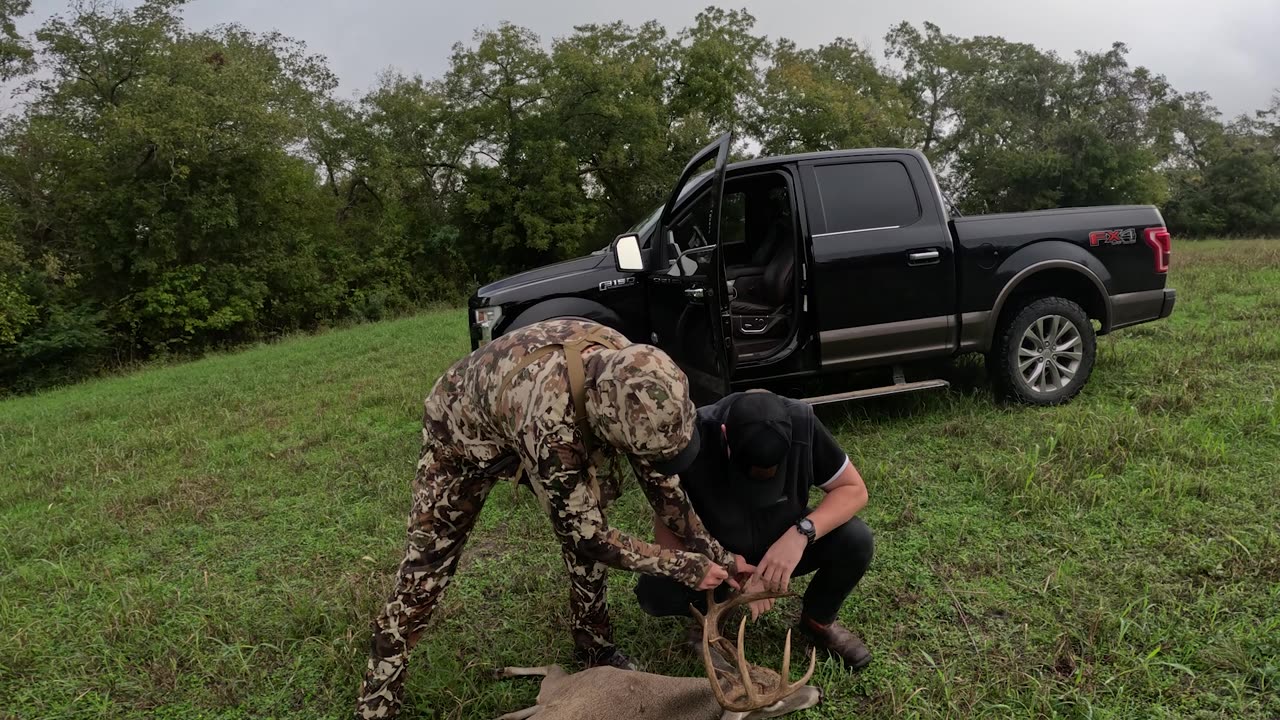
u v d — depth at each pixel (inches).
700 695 86.5
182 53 747.4
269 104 842.2
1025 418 196.9
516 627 123.0
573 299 204.1
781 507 98.8
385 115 983.0
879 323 196.4
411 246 964.6
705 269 183.6
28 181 756.6
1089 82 1256.2
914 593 122.7
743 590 97.7
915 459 177.6
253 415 291.6
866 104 1279.5
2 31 746.8
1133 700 94.0
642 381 73.7
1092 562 126.0
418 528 92.4
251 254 791.1
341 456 223.3
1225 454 158.9
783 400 99.4
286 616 133.1
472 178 992.9
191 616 136.3
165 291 719.1
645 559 83.7
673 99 1069.1
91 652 126.9
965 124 1355.8
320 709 108.4
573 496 79.5
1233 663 97.7
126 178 725.9
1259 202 1326.3
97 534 178.7
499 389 81.3
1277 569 117.0
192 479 214.5
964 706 96.0
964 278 199.6
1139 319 212.7
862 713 97.3
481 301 207.6
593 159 1012.5
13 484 227.5
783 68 1174.3
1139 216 211.5
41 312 698.8
